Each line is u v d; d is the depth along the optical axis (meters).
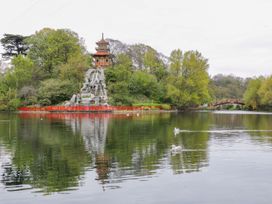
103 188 26.23
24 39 185.00
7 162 34.72
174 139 50.88
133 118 96.75
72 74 147.88
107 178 28.73
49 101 138.88
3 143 46.97
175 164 33.62
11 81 146.38
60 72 151.62
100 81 142.25
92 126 70.88
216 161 34.94
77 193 25.19
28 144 46.06
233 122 83.25
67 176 29.36
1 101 136.00
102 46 166.62
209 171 30.92
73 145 45.25
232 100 171.62
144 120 88.62
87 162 34.66
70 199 24.08
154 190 25.83
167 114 119.69
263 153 39.25
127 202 23.61
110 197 24.44
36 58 167.88
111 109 133.25
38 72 157.38
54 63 161.62
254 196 24.77
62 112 131.00
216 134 57.38
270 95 141.00
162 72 166.88
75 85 145.00
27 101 140.50
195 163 34.06
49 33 172.75
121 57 169.25
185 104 148.38
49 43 166.50
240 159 35.88
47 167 32.50
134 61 190.38
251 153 39.25
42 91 140.88
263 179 28.55
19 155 38.31
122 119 92.44
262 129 65.88
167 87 147.88
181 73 148.50
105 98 138.88
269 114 125.31
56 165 33.31
